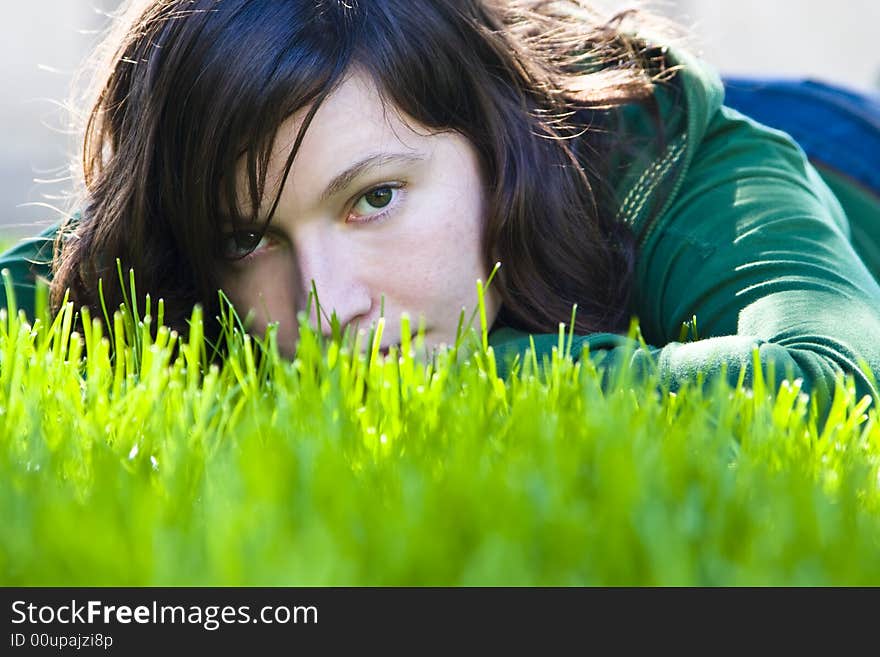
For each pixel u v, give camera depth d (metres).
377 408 1.55
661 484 1.22
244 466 1.24
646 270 2.51
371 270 2.17
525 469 1.24
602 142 2.62
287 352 2.30
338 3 2.16
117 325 1.85
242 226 2.19
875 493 1.34
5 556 1.07
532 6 2.83
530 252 2.40
